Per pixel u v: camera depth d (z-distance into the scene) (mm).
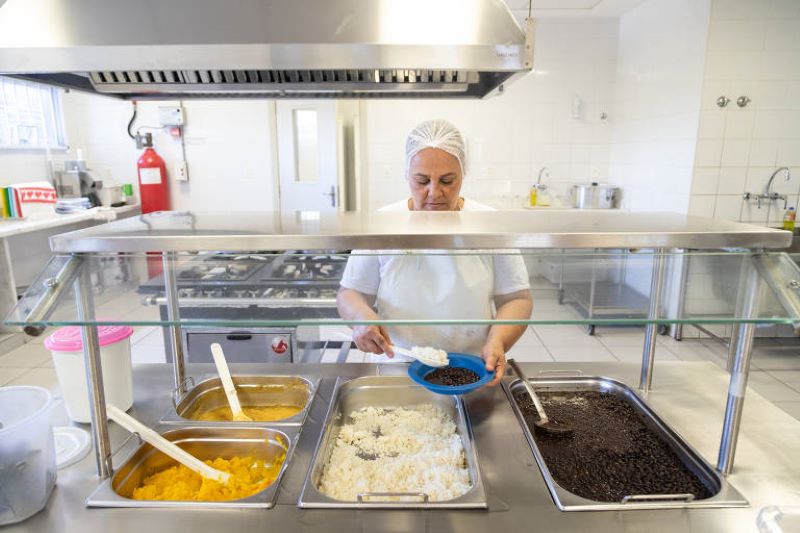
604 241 764
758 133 3117
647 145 3639
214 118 3982
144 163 3939
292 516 741
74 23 880
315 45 877
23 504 734
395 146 4109
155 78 1114
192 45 875
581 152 4164
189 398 1134
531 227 810
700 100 3068
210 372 1262
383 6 894
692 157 3148
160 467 944
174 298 845
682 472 888
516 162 4160
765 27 2984
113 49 875
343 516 740
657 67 3492
